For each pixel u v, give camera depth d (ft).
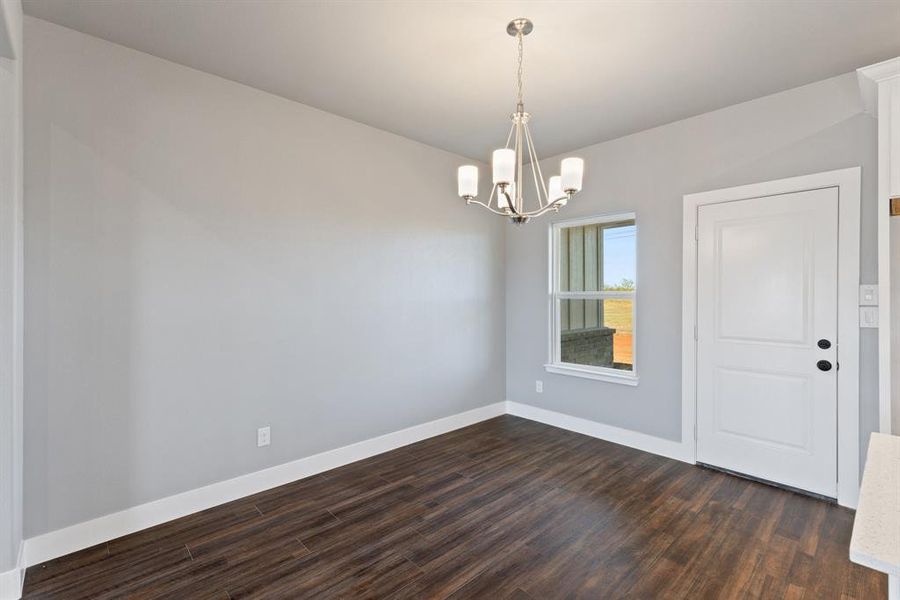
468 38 7.52
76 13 6.85
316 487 9.68
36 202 6.93
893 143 6.96
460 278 13.78
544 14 6.86
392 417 11.98
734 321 10.16
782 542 7.47
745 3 6.58
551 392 14.06
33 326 6.91
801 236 9.21
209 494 8.77
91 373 7.45
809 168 9.12
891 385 6.97
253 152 9.33
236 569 6.84
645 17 6.92
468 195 6.93
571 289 13.78
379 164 11.60
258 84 9.16
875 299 8.39
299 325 10.09
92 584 6.47
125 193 7.78
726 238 10.26
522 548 7.38
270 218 9.59
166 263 8.23
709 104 10.08
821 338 8.97
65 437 7.21
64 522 7.20
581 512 8.54
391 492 9.43
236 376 9.14
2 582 6.05
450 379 13.50
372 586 6.47
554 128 11.49
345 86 9.26
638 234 11.82
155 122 8.09
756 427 9.87
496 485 9.73
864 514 3.29
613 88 9.29
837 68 8.50
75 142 7.29
